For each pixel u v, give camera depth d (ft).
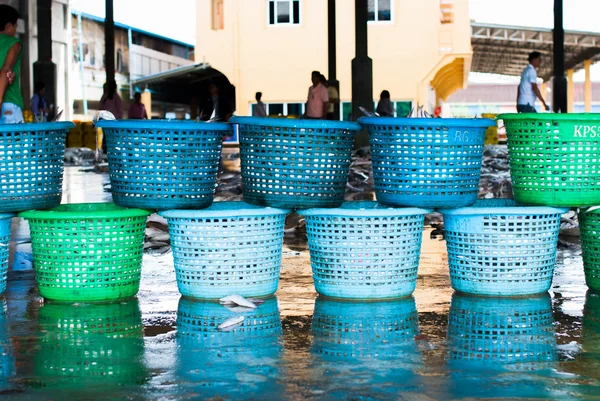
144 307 13.87
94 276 14.25
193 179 14.58
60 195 15.60
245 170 14.88
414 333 11.82
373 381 9.38
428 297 14.53
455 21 89.20
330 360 10.30
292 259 19.24
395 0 89.81
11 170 14.57
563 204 14.49
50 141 15.03
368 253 14.12
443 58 89.71
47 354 10.72
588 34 96.07
